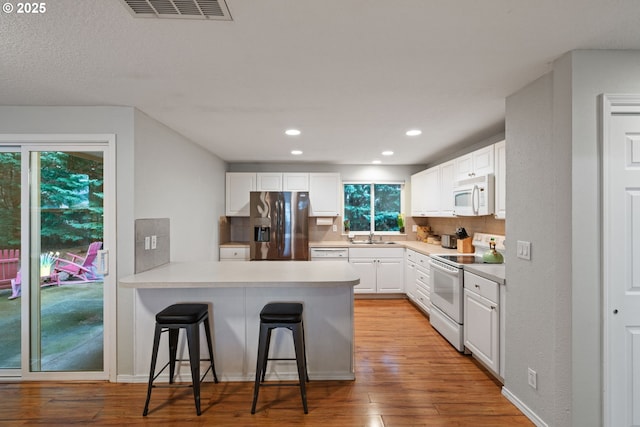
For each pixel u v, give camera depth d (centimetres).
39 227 267
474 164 344
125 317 260
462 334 314
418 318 423
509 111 235
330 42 164
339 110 269
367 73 200
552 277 192
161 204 306
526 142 216
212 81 211
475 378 269
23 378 262
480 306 276
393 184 579
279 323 226
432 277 381
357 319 419
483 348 272
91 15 139
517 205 226
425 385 257
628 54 175
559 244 184
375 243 529
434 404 232
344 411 223
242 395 243
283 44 165
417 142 386
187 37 158
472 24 148
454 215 390
